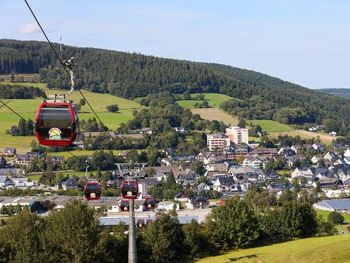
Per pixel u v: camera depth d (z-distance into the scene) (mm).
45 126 34156
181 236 104500
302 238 122812
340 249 94312
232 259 98375
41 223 88875
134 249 64312
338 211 193250
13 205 175500
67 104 34531
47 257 81625
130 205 64438
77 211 86375
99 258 86125
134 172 75875
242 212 111750
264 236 120250
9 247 83688
